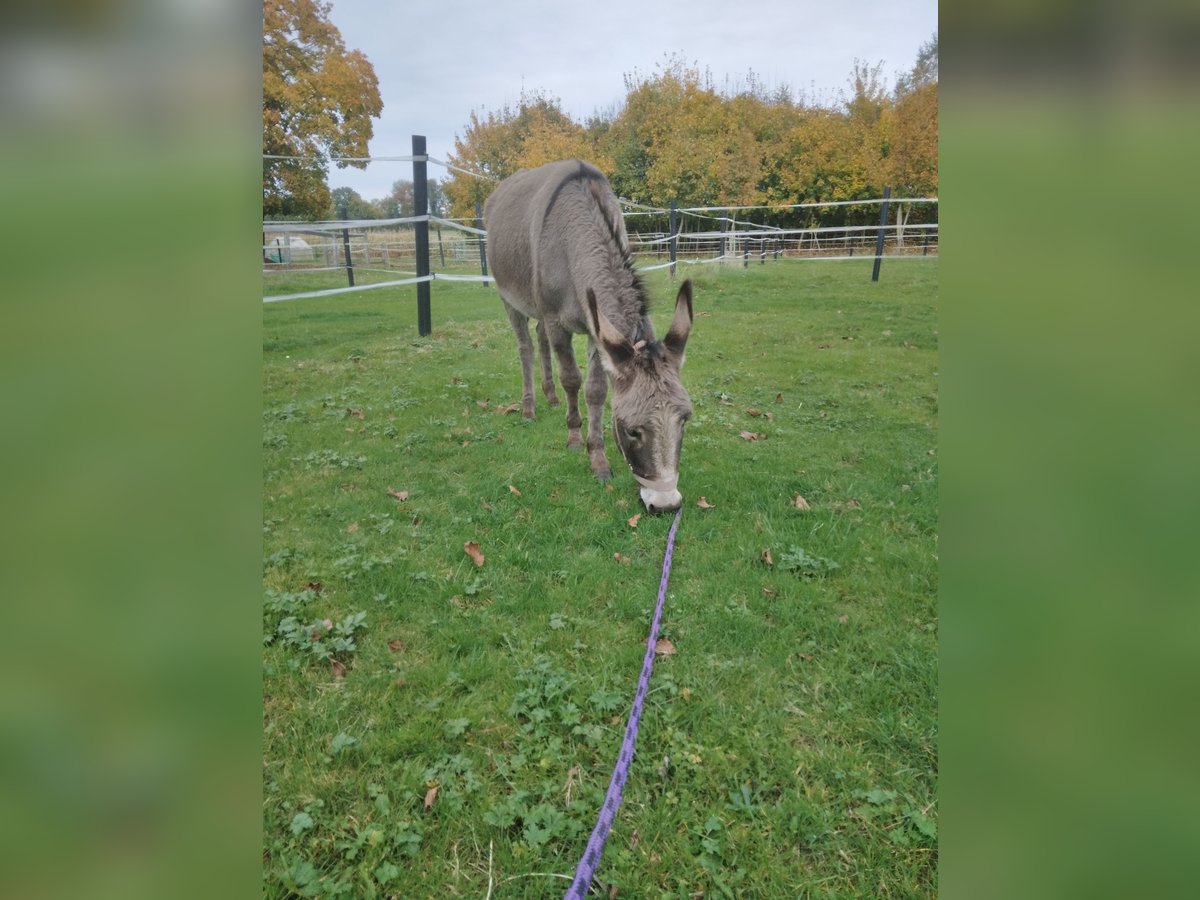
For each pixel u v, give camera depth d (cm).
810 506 386
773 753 218
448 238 2145
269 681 248
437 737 225
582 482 416
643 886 178
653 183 1992
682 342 347
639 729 226
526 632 279
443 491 404
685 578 317
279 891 176
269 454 455
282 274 1444
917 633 275
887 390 612
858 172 1880
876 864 183
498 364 691
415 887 180
